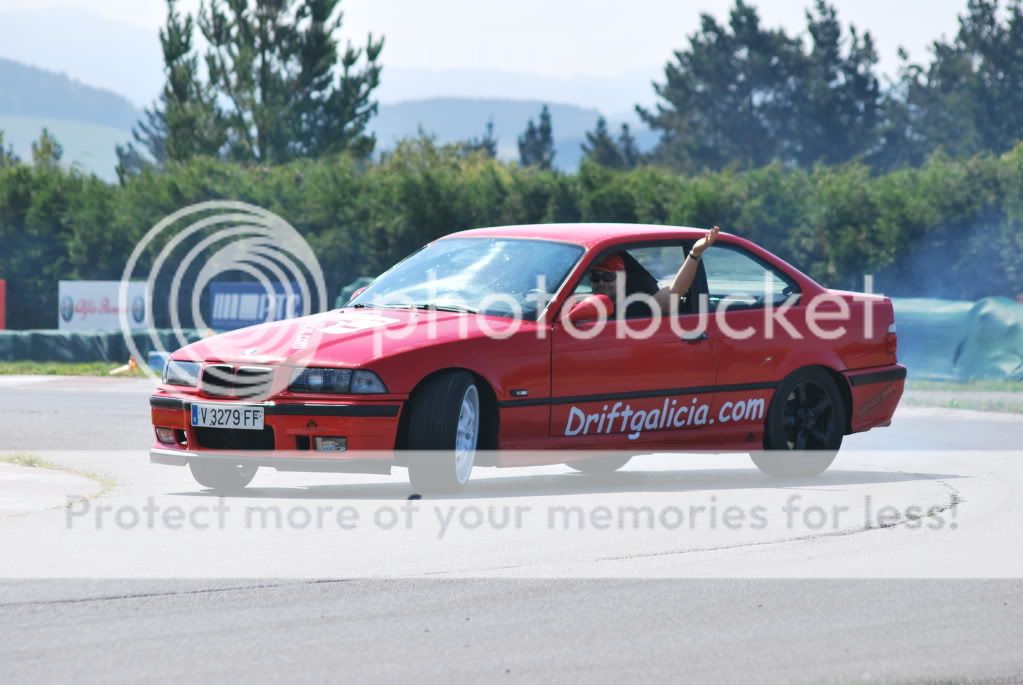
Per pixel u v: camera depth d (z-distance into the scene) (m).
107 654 13.34
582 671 12.90
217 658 13.23
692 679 12.67
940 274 102.44
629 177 110.19
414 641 13.95
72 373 68.12
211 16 143.88
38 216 116.00
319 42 146.00
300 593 16.06
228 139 144.62
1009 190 101.88
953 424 42.44
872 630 14.62
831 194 104.38
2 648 13.56
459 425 23.00
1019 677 12.87
